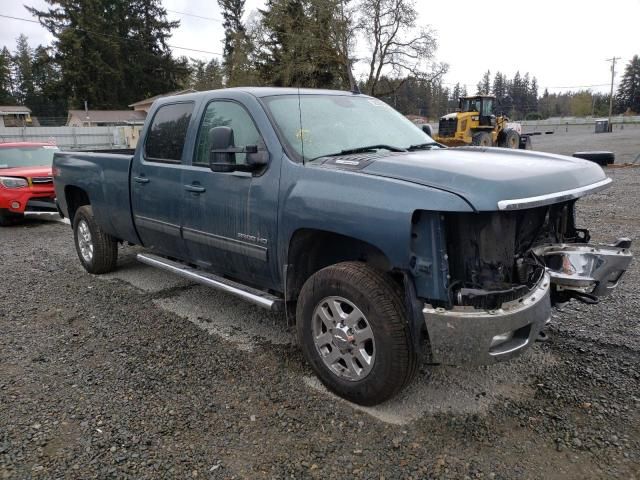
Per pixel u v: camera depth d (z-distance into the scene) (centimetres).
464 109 2677
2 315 498
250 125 397
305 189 341
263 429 309
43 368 388
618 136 4147
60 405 336
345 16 3697
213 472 273
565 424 307
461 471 271
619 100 11538
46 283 602
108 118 5884
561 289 353
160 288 574
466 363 283
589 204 1018
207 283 441
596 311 466
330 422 315
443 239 288
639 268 585
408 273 300
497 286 294
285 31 4103
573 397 335
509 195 275
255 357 401
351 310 330
